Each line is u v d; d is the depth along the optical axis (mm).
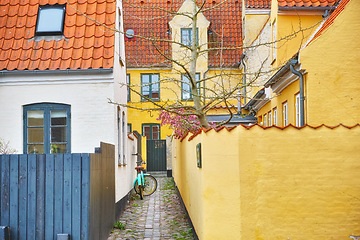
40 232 6914
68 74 11000
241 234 6805
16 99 11062
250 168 6855
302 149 6848
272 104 14461
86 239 6891
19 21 11844
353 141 6855
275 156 6859
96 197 7656
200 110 9555
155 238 9203
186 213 11328
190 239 8961
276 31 14070
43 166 6980
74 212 6930
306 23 13969
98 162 7891
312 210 6816
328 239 6805
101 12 11914
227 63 25688
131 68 26750
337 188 6824
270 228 6809
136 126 27219
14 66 10984
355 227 6781
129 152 15492
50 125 11047
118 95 12281
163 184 20531
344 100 9523
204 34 26094
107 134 10977
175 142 18844
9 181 6973
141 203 14625
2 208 6941
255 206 6832
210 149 6898
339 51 9594
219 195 6863
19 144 10984
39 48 11336
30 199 6945
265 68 17172
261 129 6883
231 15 27406
